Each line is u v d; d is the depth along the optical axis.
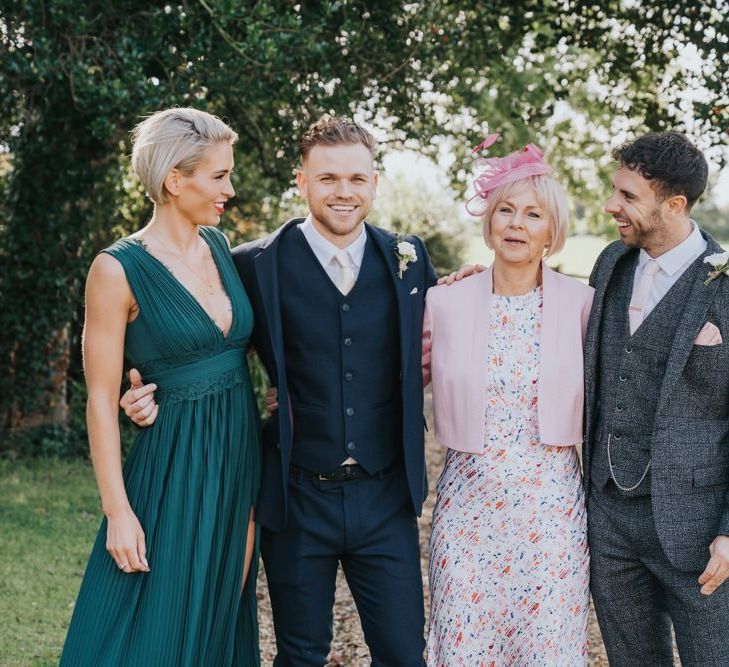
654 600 2.68
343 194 2.59
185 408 2.54
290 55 5.78
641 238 2.55
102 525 2.57
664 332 2.53
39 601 4.39
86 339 2.50
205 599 2.56
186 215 2.56
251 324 2.65
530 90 8.80
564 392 2.64
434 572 2.74
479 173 2.69
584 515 2.69
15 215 7.52
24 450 7.64
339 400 2.66
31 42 5.93
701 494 2.51
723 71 5.66
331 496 2.67
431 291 2.79
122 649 2.48
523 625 2.66
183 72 5.96
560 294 2.69
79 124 7.27
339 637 4.01
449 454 2.80
